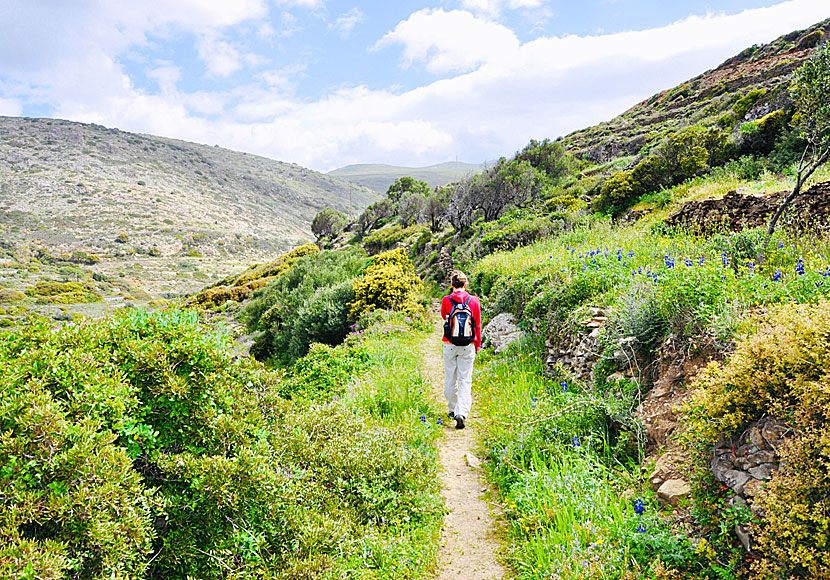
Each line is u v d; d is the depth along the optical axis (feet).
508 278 39.04
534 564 11.02
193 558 9.29
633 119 202.39
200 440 10.48
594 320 20.58
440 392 26.48
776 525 7.89
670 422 13.28
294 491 10.87
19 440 7.32
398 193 244.42
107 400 8.78
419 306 54.90
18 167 629.92
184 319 11.82
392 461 14.70
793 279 15.11
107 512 7.61
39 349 9.50
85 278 338.75
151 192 643.45
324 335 61.41
